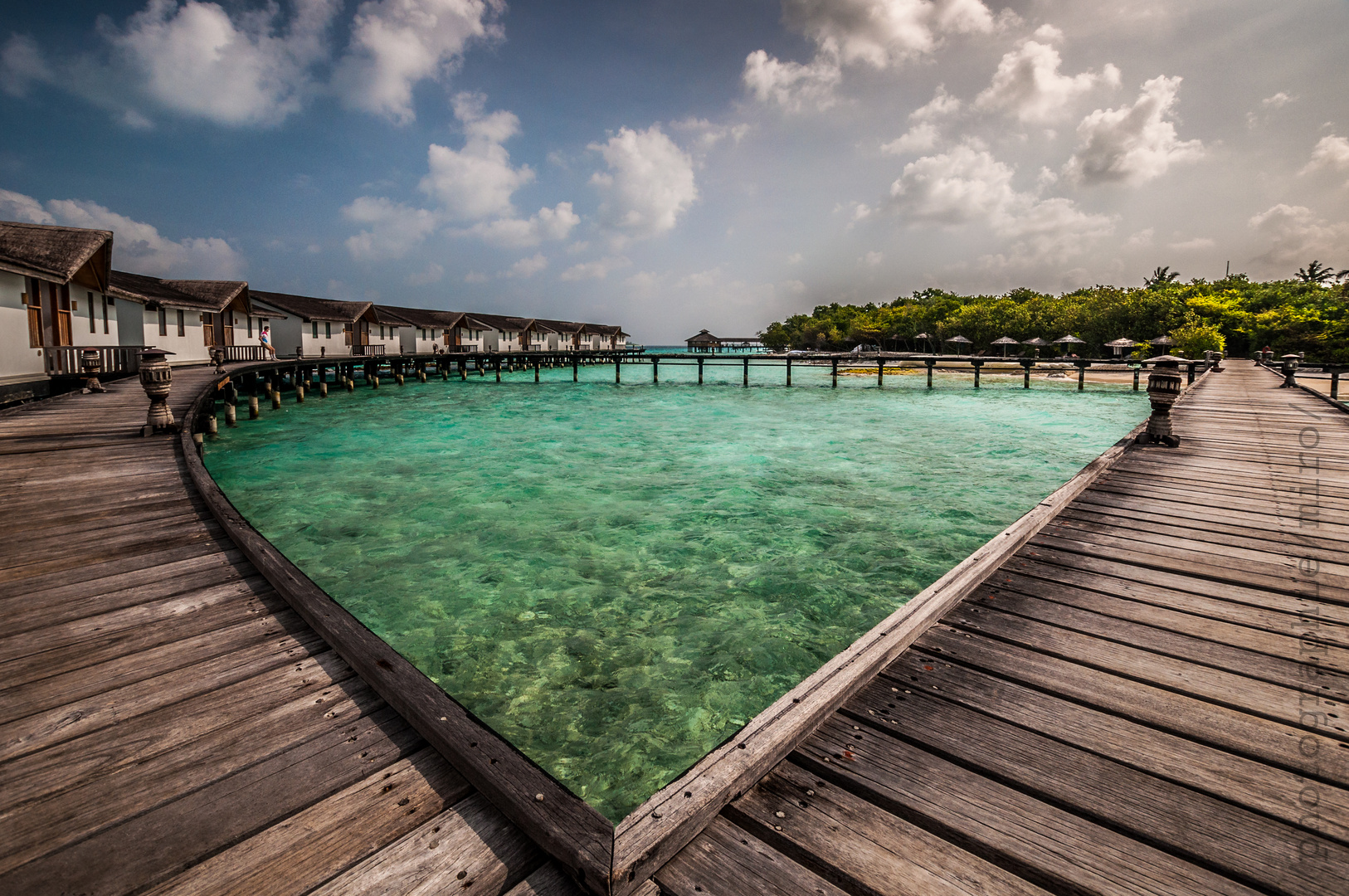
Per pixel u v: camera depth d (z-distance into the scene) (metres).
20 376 12.79
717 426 19.33
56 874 1.61
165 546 4.34
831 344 89.69
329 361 28.81
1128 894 1.52
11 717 2.33
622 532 8.32
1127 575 3.84
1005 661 2.76
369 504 9.77
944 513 9.21
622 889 1.49
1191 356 47.03
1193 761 2.05
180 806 1.86
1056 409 24.55
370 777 2.00
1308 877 1.56
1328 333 46.69
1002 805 1.84
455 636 5.37
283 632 3.08
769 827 1.75
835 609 5.89
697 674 4.72
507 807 1.79
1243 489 6.05
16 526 4.74
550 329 67.00
